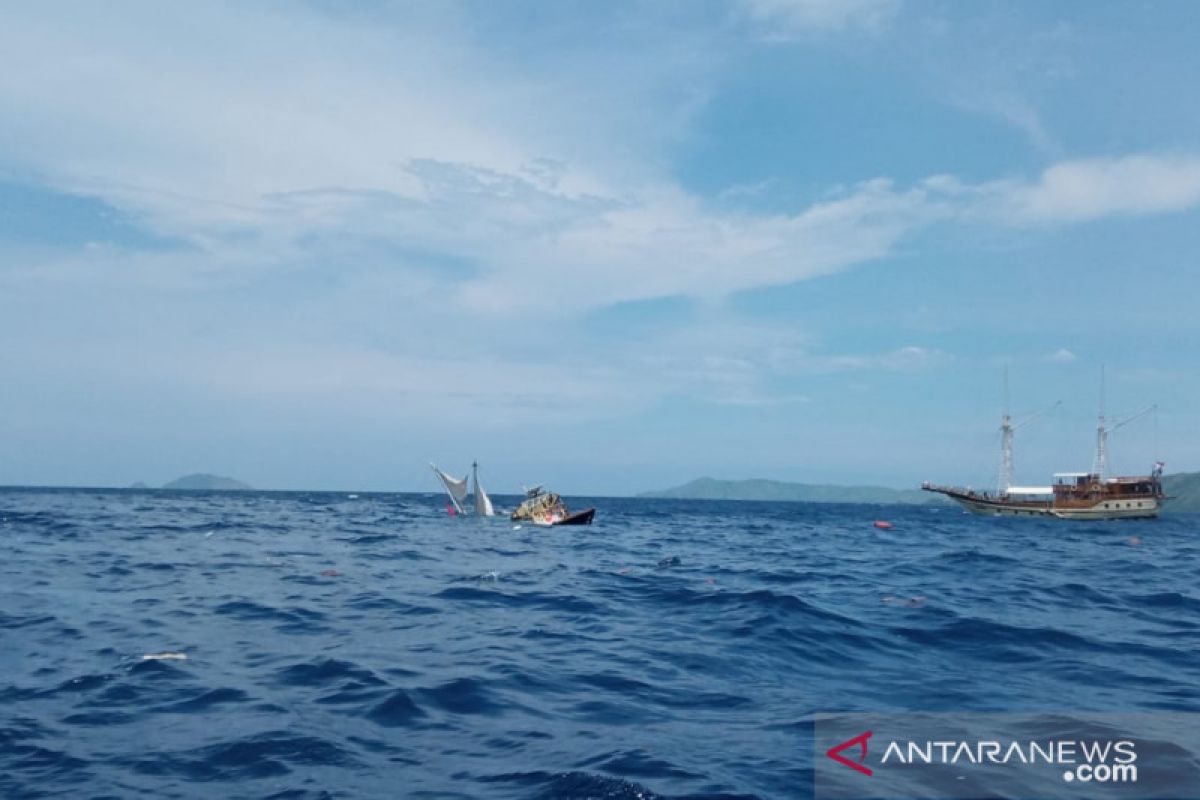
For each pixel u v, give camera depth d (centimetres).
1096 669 1275
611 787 749
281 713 990
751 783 769
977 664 1309
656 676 1214
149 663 1241
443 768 810
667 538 4850
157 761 823
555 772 794
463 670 1225
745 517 9744
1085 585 2408
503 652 1367
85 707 1009
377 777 784
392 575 2498
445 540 4188
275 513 7494
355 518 6650
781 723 978
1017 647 1433
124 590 2030
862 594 2097
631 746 880
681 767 811
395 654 1338
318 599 1945
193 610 1745
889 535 5744
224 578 2320
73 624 1558
